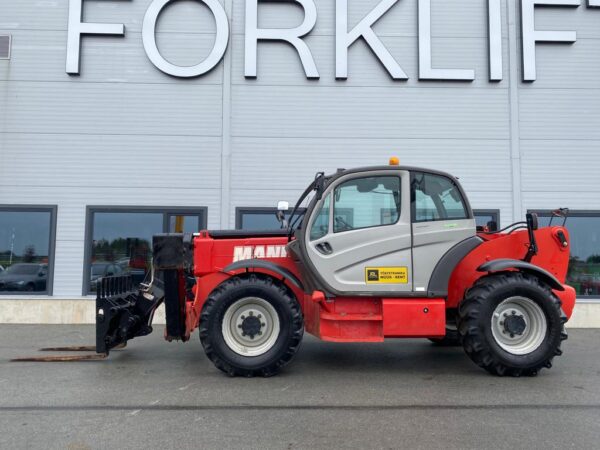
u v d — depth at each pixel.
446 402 4.22
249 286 5.06
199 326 5.10
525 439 3.38
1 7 9.05
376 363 5.75
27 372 5.26
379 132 9.12
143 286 5.82
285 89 9.13
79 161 8.91
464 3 9.32
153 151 8.97
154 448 3.22
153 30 9.02
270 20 9.21
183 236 5.45
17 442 3.31
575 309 8.67
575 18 9.31
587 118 9.20
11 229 8.83
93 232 8.88
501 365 4.99
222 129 9.03
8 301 8.52
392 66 9.11
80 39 9.02
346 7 9.16
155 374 5.18
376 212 5.20
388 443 3.31
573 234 9.05
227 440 3.36
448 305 5.61
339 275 5.09
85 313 8.55
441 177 5.29
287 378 5.03
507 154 9.12
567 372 5.32
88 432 3.50
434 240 5.16
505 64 9.24
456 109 9.18
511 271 5.27
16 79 8.98
